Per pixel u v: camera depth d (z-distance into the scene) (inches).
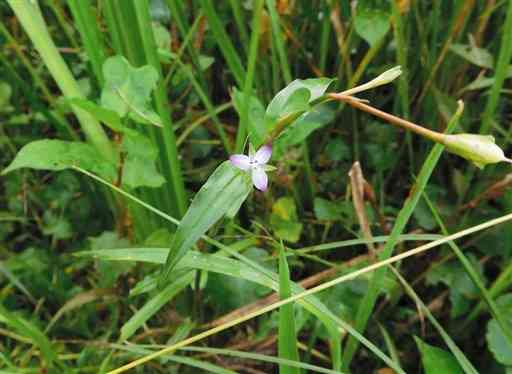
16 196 13.9
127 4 9.6
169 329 11.2
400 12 11.7
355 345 9.4
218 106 14.4
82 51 13.1
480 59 11.8
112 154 9.9
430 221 12.1
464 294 11.0
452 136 6.8
